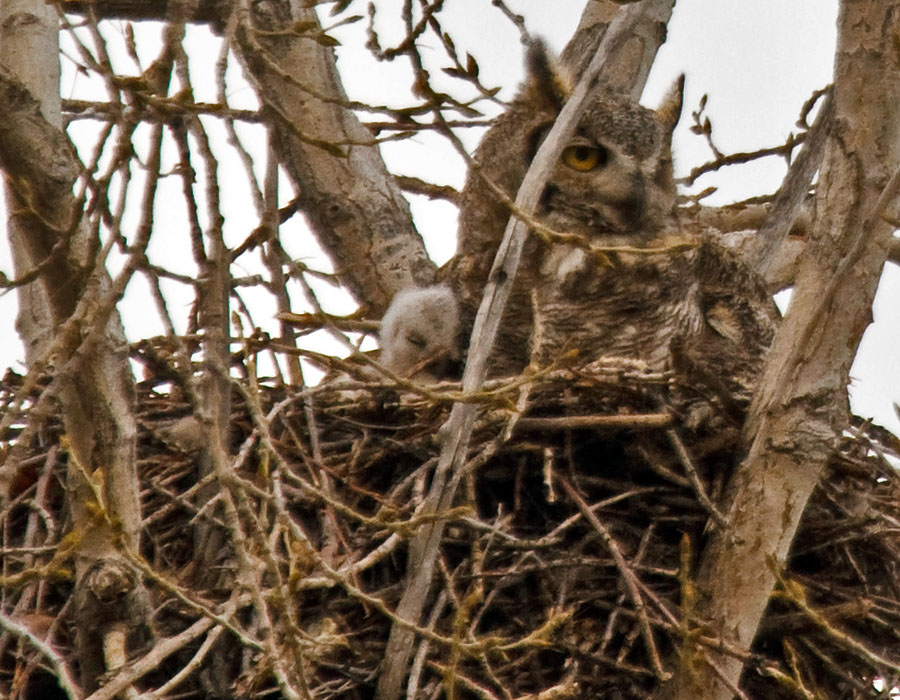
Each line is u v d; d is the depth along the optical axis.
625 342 9.61
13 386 8.78
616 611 7.72
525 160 10.07
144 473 8.66
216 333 6.49
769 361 7.55
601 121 10.02
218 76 6.08
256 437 8.51
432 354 9.62
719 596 7.28
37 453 8.63
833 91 7.52
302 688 5.77
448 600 7.68
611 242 9.78
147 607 6.93
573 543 8.13
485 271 9.97
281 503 6.39
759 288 10.23
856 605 7.70
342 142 6.42
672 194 10.10
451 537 7.98
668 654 7.88
